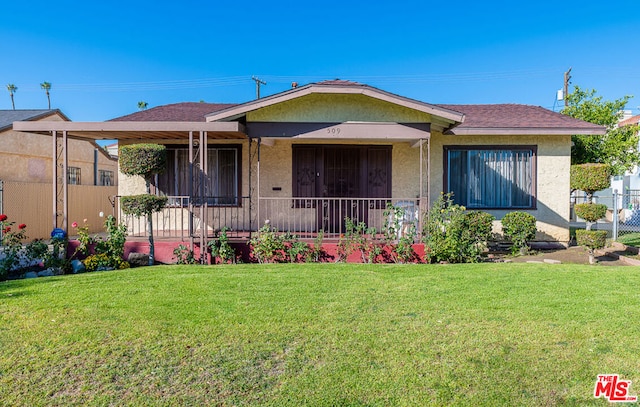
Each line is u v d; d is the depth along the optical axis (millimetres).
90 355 3990
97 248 8820
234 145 11250
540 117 11914
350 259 9117
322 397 3299
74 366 3789
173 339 4324
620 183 22734
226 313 5078
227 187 11320
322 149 11328
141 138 10984
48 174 16750
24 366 3787
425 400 3260
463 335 4391
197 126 8898
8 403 3238
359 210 11320
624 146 15820
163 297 5777
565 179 11273
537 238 11273
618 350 4023
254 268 7938
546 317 4879
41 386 3471
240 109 8953
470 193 11312
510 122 11234
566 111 17078
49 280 7027
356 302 5516
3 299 5746
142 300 5633
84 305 5426
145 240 9547
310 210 11266
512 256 9953
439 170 11289
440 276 7020
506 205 11320
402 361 3844
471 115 12195
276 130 9406
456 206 9219
